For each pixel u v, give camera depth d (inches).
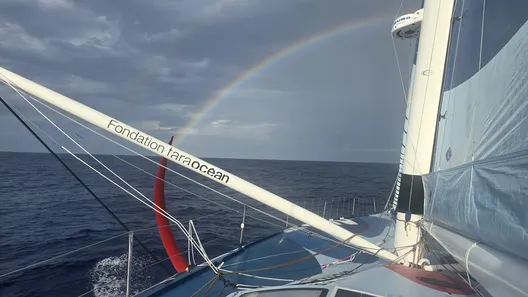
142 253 366.0
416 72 167.6
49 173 1450.5
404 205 164.6
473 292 126.4
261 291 133.0
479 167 83.8
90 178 1218.6
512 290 64.3
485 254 78.5
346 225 292.5
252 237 420.5
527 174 57.5
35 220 551.2
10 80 142.9
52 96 145.0
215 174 152.0
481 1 120.2
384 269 145.3
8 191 885.2
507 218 66.8
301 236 250.8
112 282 291.6
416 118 165.2
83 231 476.4
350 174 1973.4
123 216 580.4
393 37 251.9
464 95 127.6
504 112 85.7
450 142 139.9
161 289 162.1
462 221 96.7
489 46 105.7
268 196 153.4
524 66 74.5
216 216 561.0
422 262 152.3
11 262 346.9
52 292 274.5
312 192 931.3
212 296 157.2
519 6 83.6
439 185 124.4
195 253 354.3
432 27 160.9
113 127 149.1
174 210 621.6
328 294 122.9
